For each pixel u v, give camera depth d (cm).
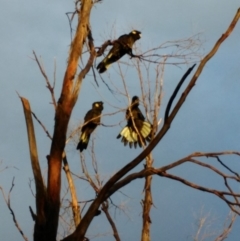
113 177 574
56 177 620
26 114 633
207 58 574
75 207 1009
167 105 569
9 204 689
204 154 569
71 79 672
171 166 570
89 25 725
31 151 618
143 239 1123
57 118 645
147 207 1138
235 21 582
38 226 594
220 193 556
